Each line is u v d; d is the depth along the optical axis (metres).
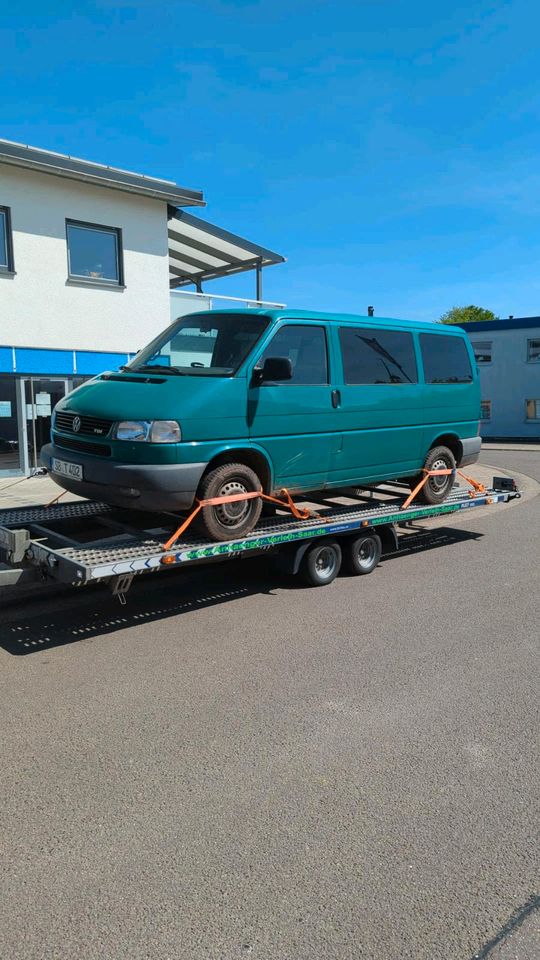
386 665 4.95
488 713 4.19
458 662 5.01
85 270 14.82
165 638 5.50
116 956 2.35
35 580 5.39
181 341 6.71
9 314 13.72
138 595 6.67
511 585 7.11
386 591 6.88
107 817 3.13
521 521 10.95
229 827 3.06
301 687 4.55
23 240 13.75
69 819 3.12
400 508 7.81
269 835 3.00
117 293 15.26
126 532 6.15
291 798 3.28
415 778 3.46
